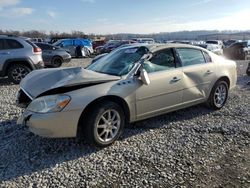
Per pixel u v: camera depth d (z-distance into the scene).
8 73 9.98
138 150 4.33
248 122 5.61
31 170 3.75
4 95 8.12
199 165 3.91
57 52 16.69
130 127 5.22
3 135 4.88
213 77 6.02
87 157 4.10
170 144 4.57
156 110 5.04
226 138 4.85
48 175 3.63
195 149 4.40
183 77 5.39
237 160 4.07
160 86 4.98
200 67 5.78
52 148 4.38
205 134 5.00
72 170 3.75
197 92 5.73
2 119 5.70
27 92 4.38
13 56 9.91
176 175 3.65
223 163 3.98
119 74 4.70
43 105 4.02
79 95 4.09
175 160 4.04
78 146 4.44
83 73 4.48
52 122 3.96
